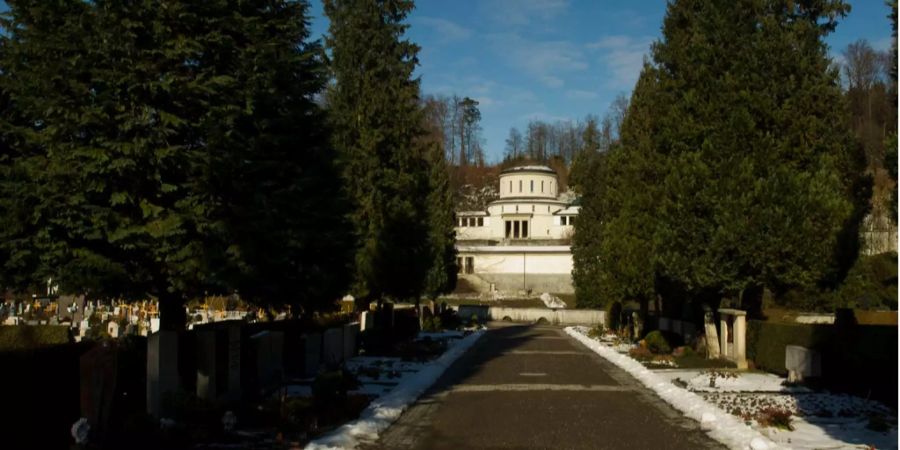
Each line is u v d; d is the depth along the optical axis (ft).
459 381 64.95
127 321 94.02
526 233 360.89
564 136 520.42
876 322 109.91
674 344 93.40
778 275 68.95
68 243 44.14
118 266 44.50
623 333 128.67
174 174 44.52
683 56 78.33
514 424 42.27
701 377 63.31
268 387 54.65
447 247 175.73
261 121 48.88
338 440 35.86
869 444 35.99
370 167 94.43
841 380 55.31
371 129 94.89
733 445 35.86
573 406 49.47
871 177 74.90
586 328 169.78
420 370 70.33
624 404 50.55
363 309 101.60
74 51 42.42
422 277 102.12
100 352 32.94
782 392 55.36
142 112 42.60
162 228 42.27
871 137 236.84
